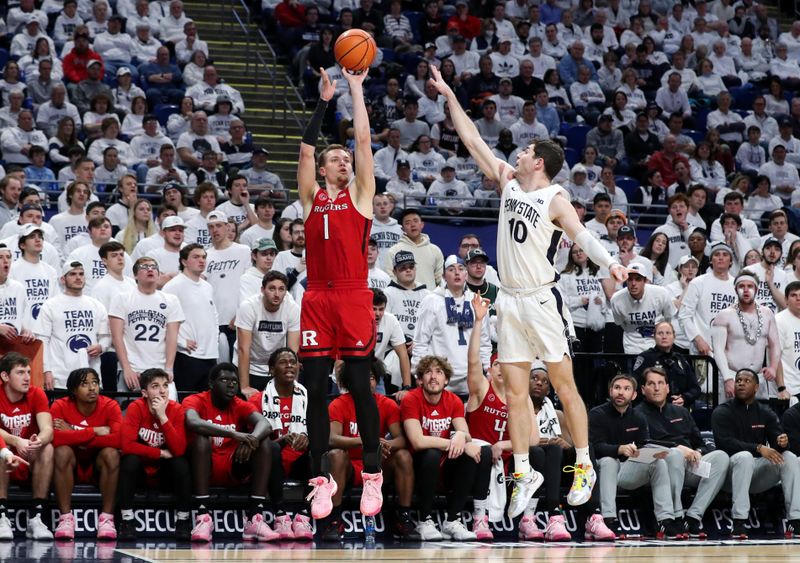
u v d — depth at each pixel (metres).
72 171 19.14
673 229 19.14
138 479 12.16
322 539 12.16
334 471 12.17
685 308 16.03
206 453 11.97
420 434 12.41
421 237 16.42
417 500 12.75
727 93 25.92
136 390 13.27
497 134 23.09
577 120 24.89
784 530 14.21
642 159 23.92
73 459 11.77
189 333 13.96
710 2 29.80
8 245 14.80
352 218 8.93
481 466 12.57
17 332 13.33
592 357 14.98
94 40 23.11
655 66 27.22
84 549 10.69
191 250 14.05
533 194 8.67
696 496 13.63
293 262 15.40
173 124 21.27
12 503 11.94
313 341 8.98
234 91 22.95
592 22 28.16
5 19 23.70
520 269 8.70
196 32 24.56
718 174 23.70
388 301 15.10
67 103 20.89
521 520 12.91
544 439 13.07
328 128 23.59
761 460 13.88
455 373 14.12
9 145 19.58
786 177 24.39
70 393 12.03
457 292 14.26
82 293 14.05
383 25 26.06
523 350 8.80
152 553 10.38
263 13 26.38
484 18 27.33
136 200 16.81
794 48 29.41
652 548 11.61
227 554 10.35
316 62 24.23
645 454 13.34
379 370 12.84
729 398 14.70
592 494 13.02
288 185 22.06
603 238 18.48
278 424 12.74
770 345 15.33
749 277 15.23
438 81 9.37
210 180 19.66
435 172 21.62
